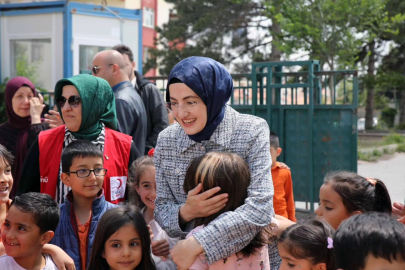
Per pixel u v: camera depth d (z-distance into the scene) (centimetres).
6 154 330
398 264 172
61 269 289
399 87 2644
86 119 354
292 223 282
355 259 176
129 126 442
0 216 330
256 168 259
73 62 827
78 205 328
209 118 266
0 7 884
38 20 850
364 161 1432
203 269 242
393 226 177
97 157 326
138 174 354
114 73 478
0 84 889
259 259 260
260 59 2508
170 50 2494
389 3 2275
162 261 303
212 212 249
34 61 863
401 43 2552
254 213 243
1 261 284
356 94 687
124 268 274
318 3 1683
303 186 719
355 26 1711
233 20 2456
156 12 2934
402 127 2956
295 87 720
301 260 243
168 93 275
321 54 1708
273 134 525
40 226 282
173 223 260
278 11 1862
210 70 265
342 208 296
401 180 1063
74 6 822
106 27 857
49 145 358
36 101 497
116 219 275
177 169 277
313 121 710
